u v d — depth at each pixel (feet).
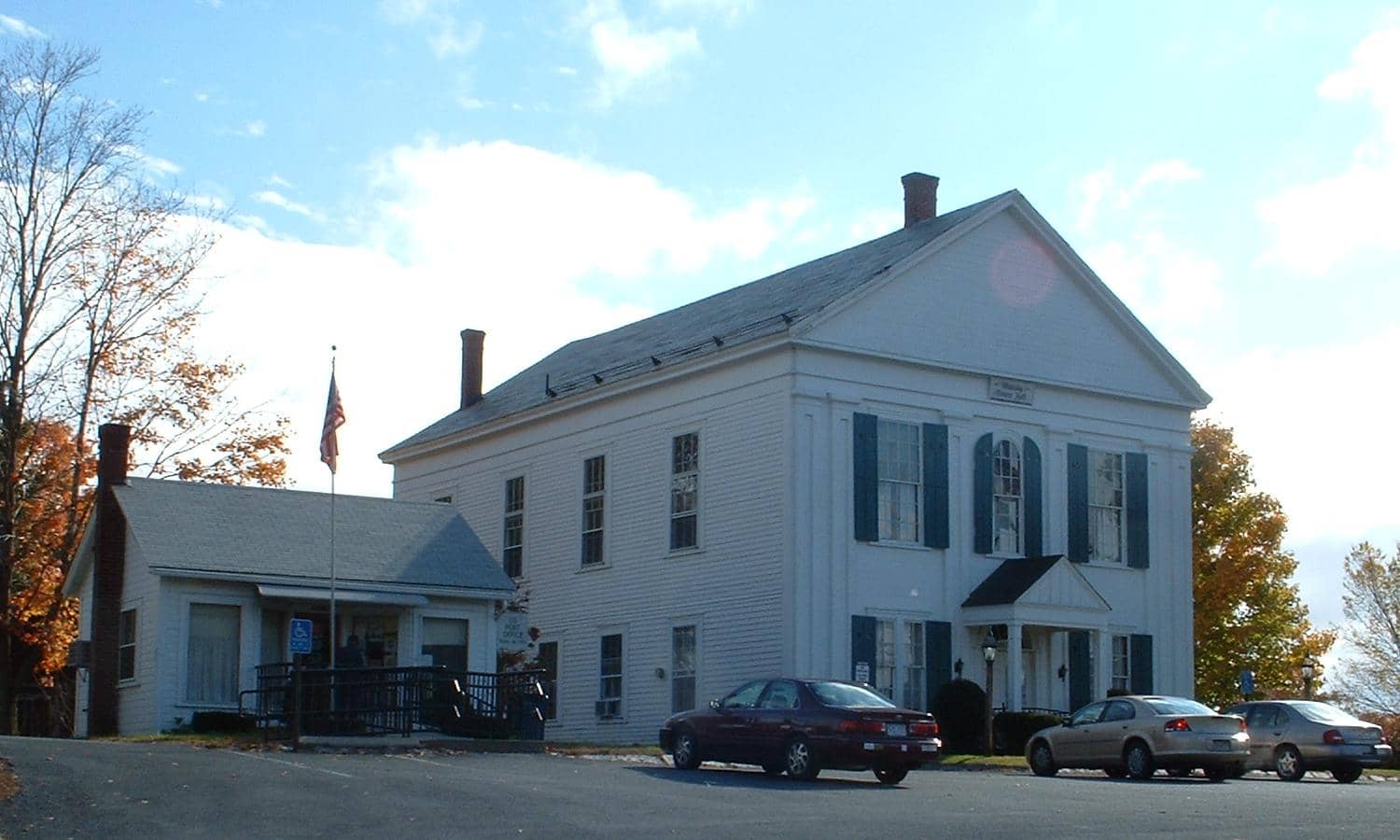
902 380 134.31
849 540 129.29
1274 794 82.12
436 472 176.24
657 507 142.00
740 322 143.74
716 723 94.27
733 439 134.00
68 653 150.00
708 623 134.00
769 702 92.27
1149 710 103.86
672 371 140.36
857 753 87.25
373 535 132.36
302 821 59.26
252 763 80.07
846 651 127.65
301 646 105.60
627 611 143.84
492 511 165.48
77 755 77.92
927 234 140.15
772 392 130.31
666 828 59.82
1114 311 148.46
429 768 82.84
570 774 84.99
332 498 116.37
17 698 181.27
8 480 151.84
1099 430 147.23
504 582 131.75
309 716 105.91
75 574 138.31
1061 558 135.23
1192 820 65.26
